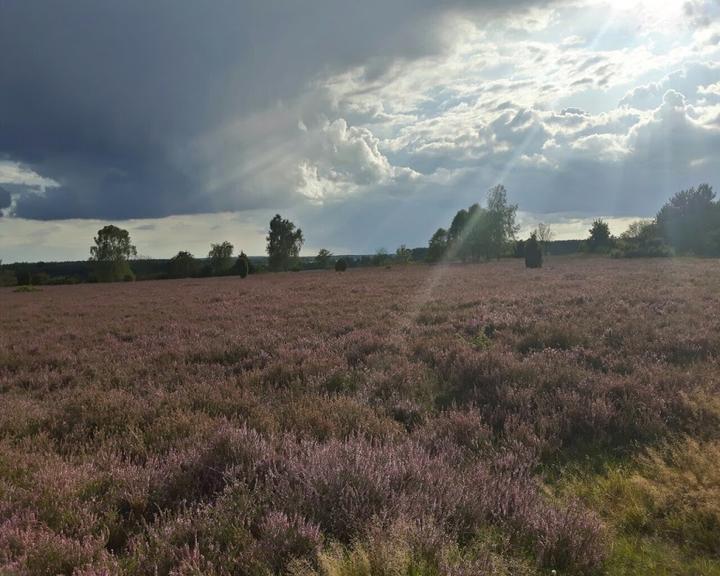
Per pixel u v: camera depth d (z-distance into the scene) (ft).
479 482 11.98
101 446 15.46
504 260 284.20
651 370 21.61
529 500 11.08
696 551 10.01
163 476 12.60
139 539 9.82
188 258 326.03
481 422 17.83
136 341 40.14
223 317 55.06
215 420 17.16
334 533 9.97
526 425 16.37
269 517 9.95
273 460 12.82
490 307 48.98
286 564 8.79
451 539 9.40
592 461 14.40
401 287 88.79
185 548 9.14
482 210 269.44
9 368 32.09
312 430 16.19
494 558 8.68
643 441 15.51
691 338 27.09
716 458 12.60
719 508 10.61
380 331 37.47
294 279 160.15
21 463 13.85
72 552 9.24
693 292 52.65
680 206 268.41
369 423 16.62
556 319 37.42
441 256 300.61
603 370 23.68
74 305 88.94
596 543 9.62
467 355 25.52
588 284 72.13
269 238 373.61
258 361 28.48
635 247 230.89
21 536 9.60
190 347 34.27
